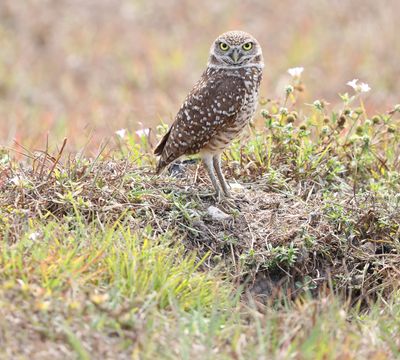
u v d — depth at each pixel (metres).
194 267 10.22
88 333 8.33
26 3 28.48
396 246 11.21
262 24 26.94
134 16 28.14
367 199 11.72
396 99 19.97
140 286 9.16
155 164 12.67
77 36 26.39
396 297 10.20
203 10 28.27
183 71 23.92
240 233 11.25
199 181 12.29
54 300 8.62
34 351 8.05
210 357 8.15
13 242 9.84
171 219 11.08
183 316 8.95
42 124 19.22
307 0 28.38
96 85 23.48
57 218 10.52
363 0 27.62
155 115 17.81
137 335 8.34
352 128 13.32
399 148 13.31
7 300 8.51
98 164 11.85
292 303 10.17
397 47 23.91
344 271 11.08
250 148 12.52
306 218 11.47
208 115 11.55
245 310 9.68
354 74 22.36
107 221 10.64
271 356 8.29
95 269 9.33
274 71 23.23
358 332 9.05
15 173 11.49
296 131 12.86
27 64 24.81
